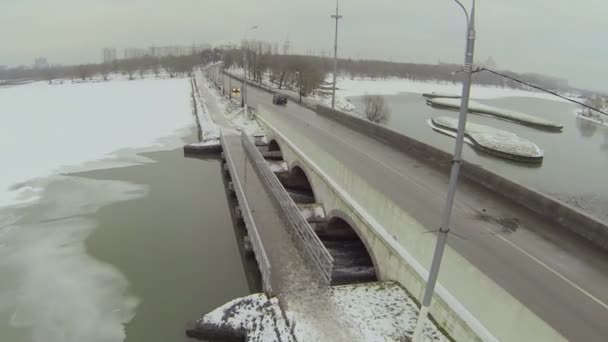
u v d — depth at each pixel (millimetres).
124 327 13781
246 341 11688
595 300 9156
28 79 167250
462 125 6648
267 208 19344
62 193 26094
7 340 13133
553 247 11672
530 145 42094
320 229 18281
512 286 9602
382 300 11742
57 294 15555
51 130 44156
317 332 10672
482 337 8805
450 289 10156
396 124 55031
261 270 13945
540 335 7578
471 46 6305
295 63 85625
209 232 21297
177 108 61688
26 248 18969
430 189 16188
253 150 28766
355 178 15414
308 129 28812
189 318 14281
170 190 27422
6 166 31281
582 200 28969
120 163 33188
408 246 12031
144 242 19922
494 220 13422
